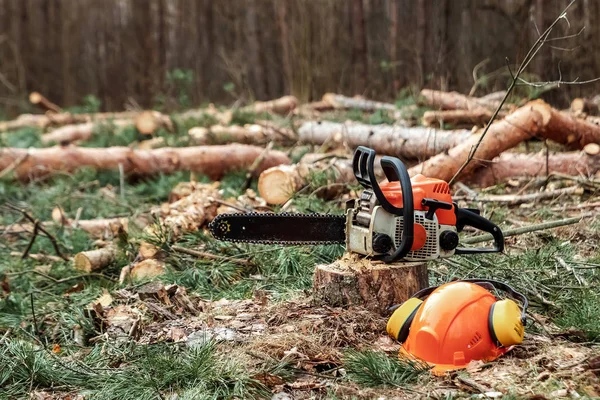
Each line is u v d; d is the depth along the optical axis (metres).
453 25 13.98
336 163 7.44
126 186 8.59
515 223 5.98
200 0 19.86
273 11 18.23
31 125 13.94
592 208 6.23
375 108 12.80
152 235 5.78
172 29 20.45
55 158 8.74
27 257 6.16
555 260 4.92
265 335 4.02
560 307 4.27
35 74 22.39
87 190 8.28
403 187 3.92
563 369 3.45
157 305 4.59
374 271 4.15
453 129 9.48
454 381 3.39
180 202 6.46
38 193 8.28
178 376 3.56
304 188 6.80
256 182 8.61
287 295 4.71
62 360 4.01
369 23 16.84
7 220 7.64
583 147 7.91
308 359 3.72
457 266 4.97
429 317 3.62
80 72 21.89
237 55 17.86
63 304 4.96
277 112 12.86
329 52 15.60
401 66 14.91
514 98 10.02
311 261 5.21
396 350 3.81
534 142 9.02
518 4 12.84
